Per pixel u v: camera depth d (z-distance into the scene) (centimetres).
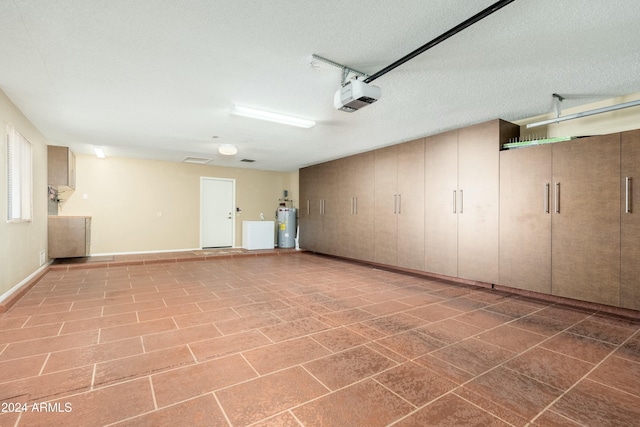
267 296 360
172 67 265
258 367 192
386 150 554
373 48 236
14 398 157
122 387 169
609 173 306
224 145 543
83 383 172
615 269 303
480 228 411
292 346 223
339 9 190
